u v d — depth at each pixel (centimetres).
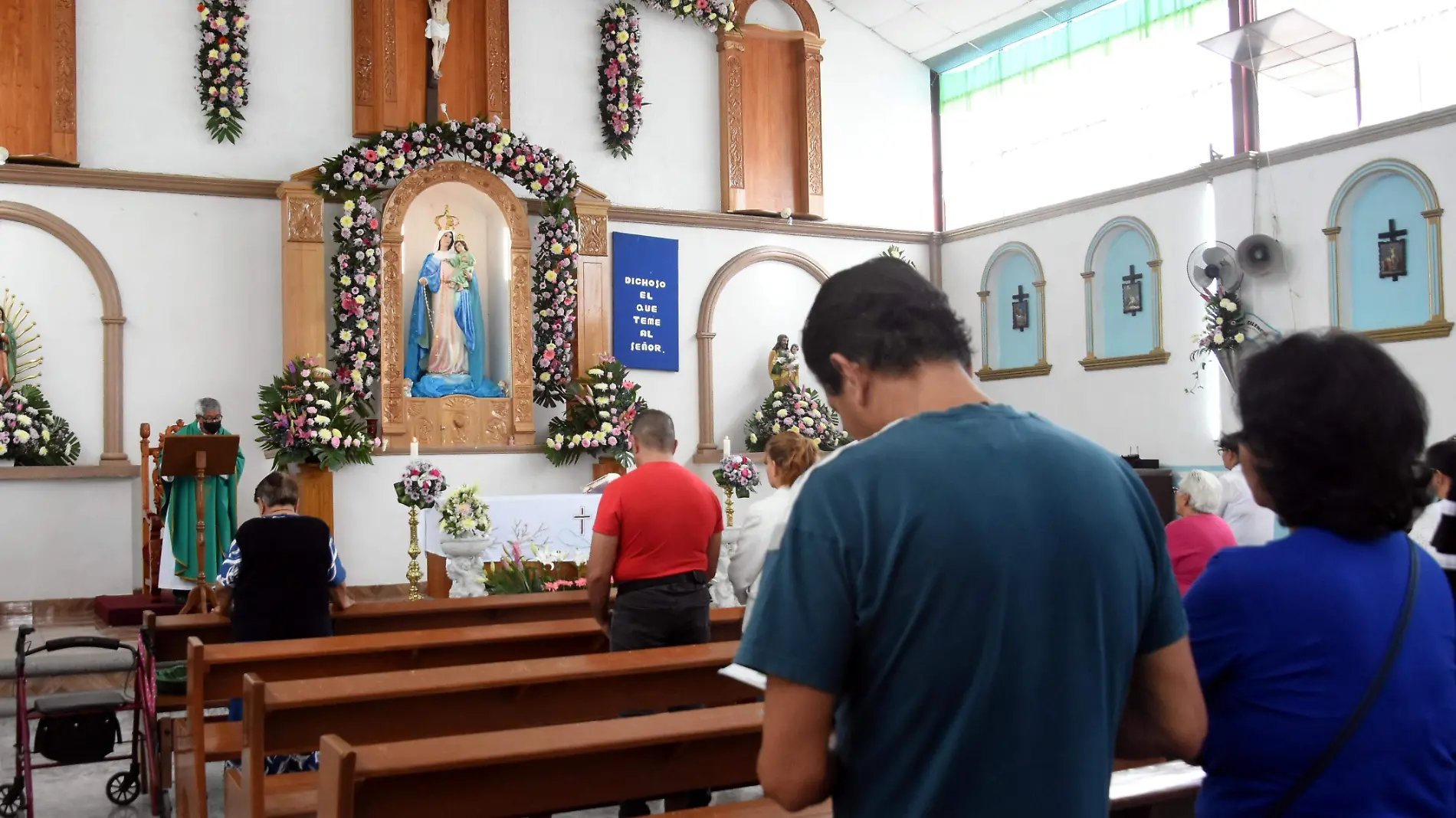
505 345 1214
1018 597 135
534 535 911
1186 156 1169
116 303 1049
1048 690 136
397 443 1128
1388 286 995
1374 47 1019
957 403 152
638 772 297
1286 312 1059
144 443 958
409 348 1169
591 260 1228
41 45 1040
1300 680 157
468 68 1212
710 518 467
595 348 1227
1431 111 952
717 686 392
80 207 1047
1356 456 161
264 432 1055
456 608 545
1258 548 168
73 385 1041
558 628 466
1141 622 147
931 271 1448
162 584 930
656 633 451
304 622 481
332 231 1137
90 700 514
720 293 1333
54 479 989
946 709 136
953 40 1401
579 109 1259
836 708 149
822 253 1391
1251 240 1058
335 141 1151
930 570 135
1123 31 1232
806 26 1377
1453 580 405
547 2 1248
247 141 1116
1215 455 1121
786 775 138
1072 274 1270
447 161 1157
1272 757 158
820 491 143
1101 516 142
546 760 282
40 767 510
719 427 1327
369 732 333
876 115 1431
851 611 138
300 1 1143
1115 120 1240
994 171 1392
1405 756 154
